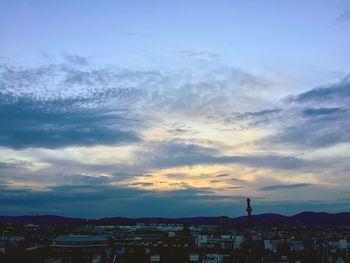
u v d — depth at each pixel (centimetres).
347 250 19138
